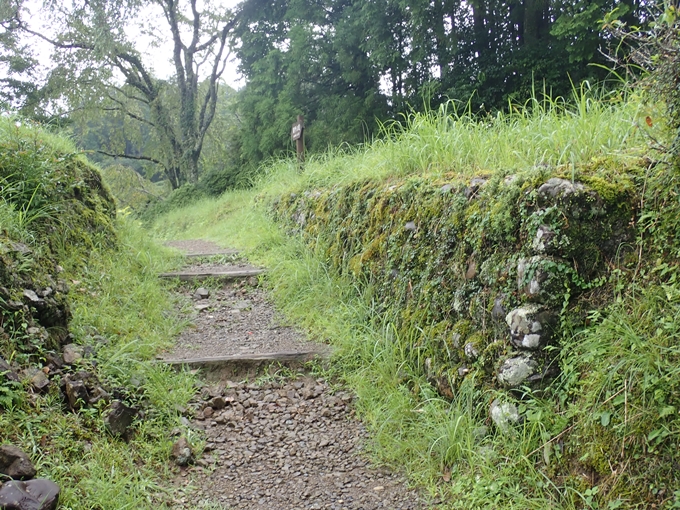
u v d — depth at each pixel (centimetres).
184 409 357
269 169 1116
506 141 407
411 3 1099
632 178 282
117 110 2262
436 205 389
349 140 1416
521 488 254
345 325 445
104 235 581
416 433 316
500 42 1209
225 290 592
